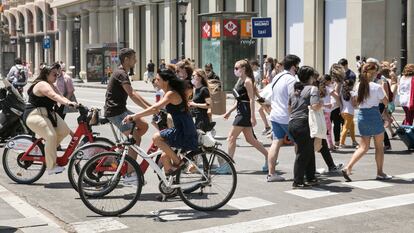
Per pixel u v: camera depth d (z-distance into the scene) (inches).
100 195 482.3
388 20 1745.8
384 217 471.2
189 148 485.1
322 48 1937.7
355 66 1769.2
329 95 823.7
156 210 498.3
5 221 460.8
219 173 496.1
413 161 744.3
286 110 600.7
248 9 2263.8
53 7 4338.1
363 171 676.1
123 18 3454.7
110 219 472.4
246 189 579.2
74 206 515.2
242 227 446.3
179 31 2864.2
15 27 5393.7
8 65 3250.5
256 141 661.9
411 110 887.1
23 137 600.7
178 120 482.0
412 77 884.6
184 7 2171.5
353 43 1776.6
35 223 454.6
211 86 816.9
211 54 1881.2
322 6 1929.1
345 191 568.1
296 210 496.4
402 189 576.7
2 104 822.5
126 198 486.6
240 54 1850.4
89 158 512.7
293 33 2068.2
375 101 607.5
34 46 4972.9
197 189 496.1
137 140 561.0
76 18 3779.5
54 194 561.3
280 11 2086.6
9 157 608.4
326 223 455.5
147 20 3110.2
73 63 4156.0
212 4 2480.3
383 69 871.7
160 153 494.9
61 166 586.2
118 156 486.3
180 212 492.1
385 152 818.2
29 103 583.2
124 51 557.9
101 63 3376.0
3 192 569.6
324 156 661.9
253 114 643.5
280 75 609.3
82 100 1941.4
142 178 487.8
